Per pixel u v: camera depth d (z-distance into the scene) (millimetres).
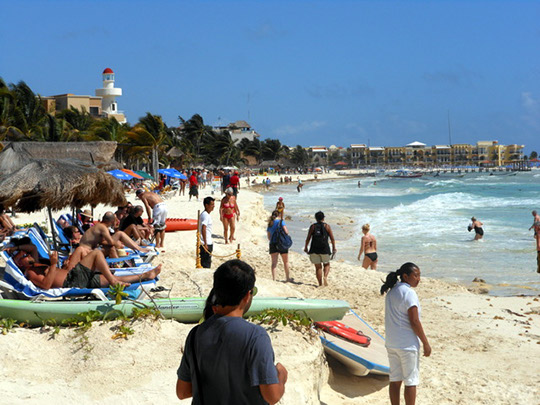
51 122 45844
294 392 5723
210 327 2977
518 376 7598
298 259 15508
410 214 35281
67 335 5891
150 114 56125
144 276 7371
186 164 95875
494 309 11328
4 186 6930
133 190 42875
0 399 5113
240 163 129000
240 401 2885
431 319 10562
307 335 6473
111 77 99312
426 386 7180
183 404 5367
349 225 29422
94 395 5352
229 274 2982
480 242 22125
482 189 77312
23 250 6867
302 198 60312
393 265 17312
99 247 8312
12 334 5793
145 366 5625
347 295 11852
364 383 7234
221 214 17344
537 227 16016
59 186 7051
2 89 40125
